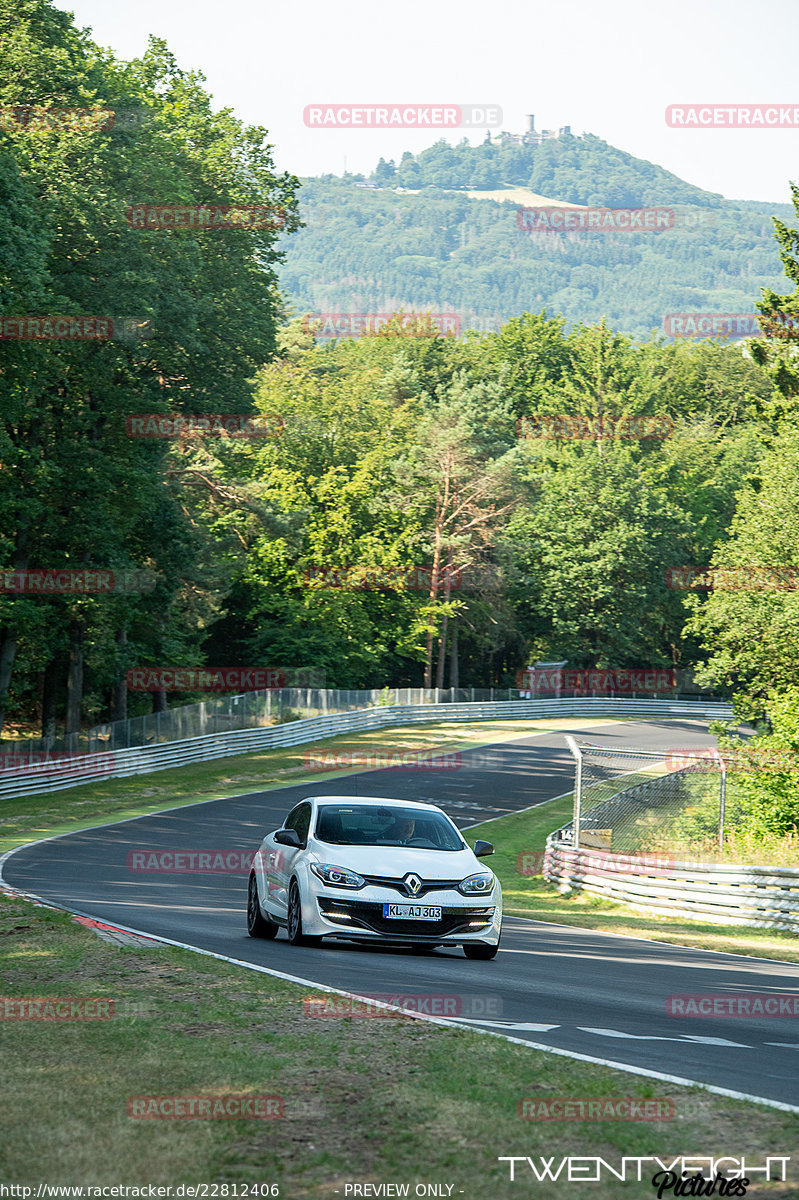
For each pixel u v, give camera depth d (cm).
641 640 15375
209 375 7256
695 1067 1078
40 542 6769
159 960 1563
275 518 10394
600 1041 1186
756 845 3875
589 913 3400
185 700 10769
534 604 14850
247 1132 827
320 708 9794
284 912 1909
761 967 2173
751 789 4391
